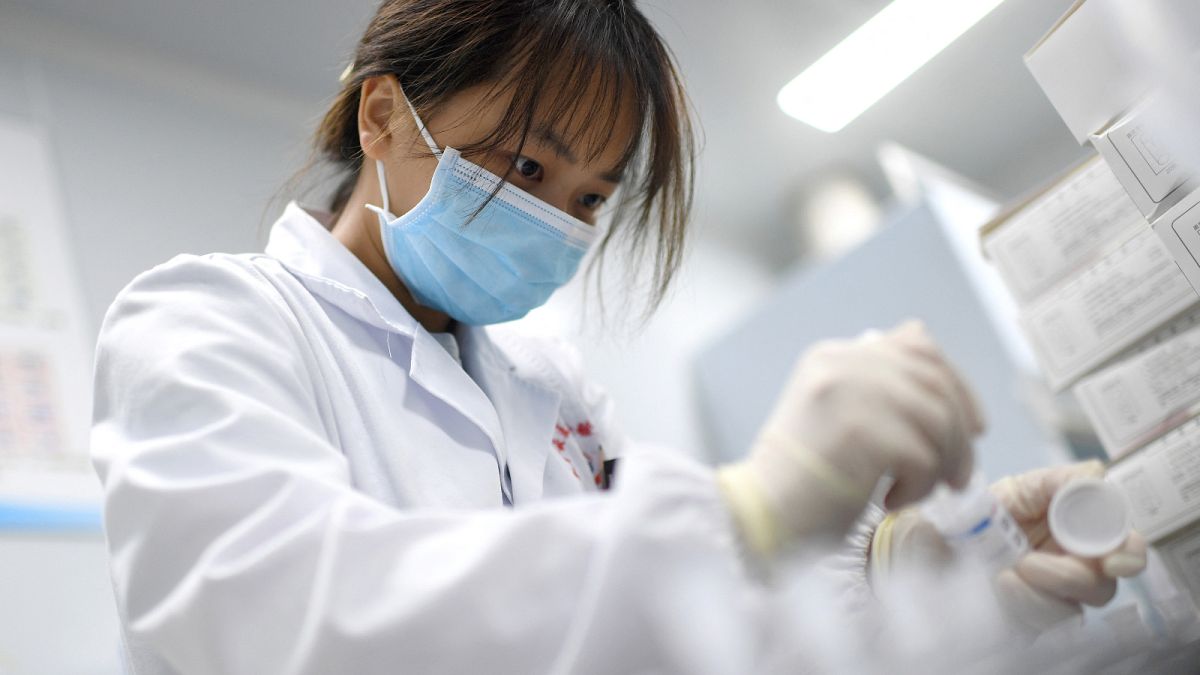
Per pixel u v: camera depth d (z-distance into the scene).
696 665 0.43
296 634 0.51
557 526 0.50
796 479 0.47
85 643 1.93
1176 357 0.89
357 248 1.13
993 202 2.82
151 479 0.60
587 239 1.09
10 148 2.32
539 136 0.97
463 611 0.48
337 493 0.57
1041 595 0.68
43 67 2.49
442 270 1.07
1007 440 2.59
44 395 2.11
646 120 1.02
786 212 3.97
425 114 1.01
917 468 0.47
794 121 3.37
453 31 1.00
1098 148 0.77
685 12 2.71
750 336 3.50
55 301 2.22
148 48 2.73
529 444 1.08
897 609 0.48
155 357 0.69
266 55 2.86
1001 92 1.98
